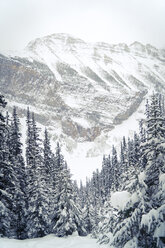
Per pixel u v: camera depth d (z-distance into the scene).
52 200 34.00
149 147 15.55
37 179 31.80
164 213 12.93
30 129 38.97
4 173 22.92
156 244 13.85
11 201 23.20
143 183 14.50
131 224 14.15
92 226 41.12
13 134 33.94
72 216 30.00
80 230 32.03
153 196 14.59
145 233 14.17
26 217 30.39
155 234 12.70
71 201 30.69
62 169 33.22
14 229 28.97
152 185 15.33
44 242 23.72
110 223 17.19
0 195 22.41
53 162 43.44
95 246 19.34
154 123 15.70
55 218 31.30
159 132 15.41
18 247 19.84
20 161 35.06
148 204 14.05
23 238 29.19
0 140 23.23
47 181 37.66
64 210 29.80
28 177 33.22
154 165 15.23
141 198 14.16
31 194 31.31
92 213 42.97
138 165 15.92
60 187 31.56
